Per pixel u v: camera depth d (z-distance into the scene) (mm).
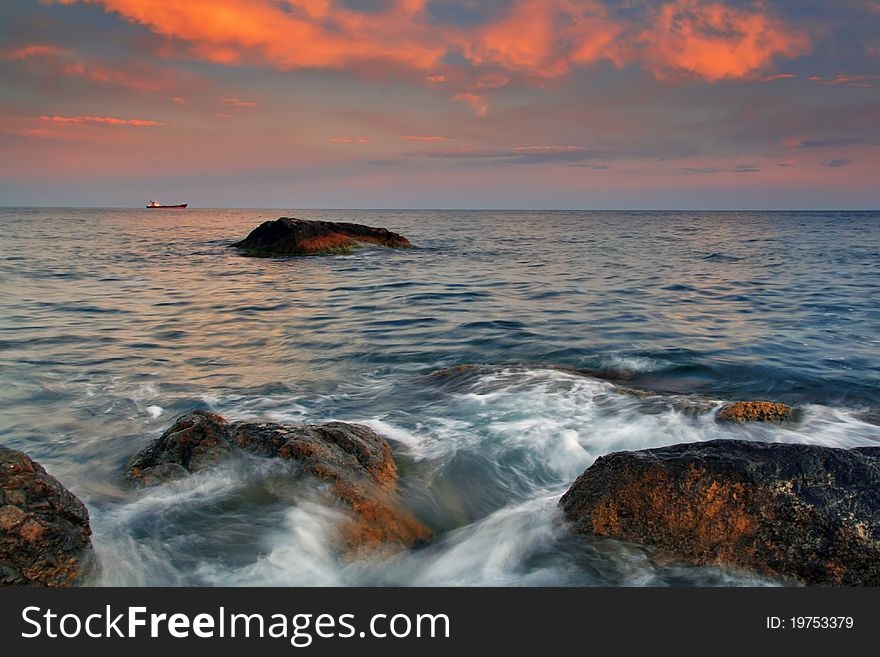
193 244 46469
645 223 116500
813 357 12117
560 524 5594
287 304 18766
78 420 8547
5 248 39625
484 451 7297
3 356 11938
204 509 5621
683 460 5379
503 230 81062
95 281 24094
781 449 5379
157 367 11445
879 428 8039
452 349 12891
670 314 16984
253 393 9875
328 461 6043
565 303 19000
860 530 4816
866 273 27266
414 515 5844
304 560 5109
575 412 8516
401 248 39812
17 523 4387
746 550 5004
